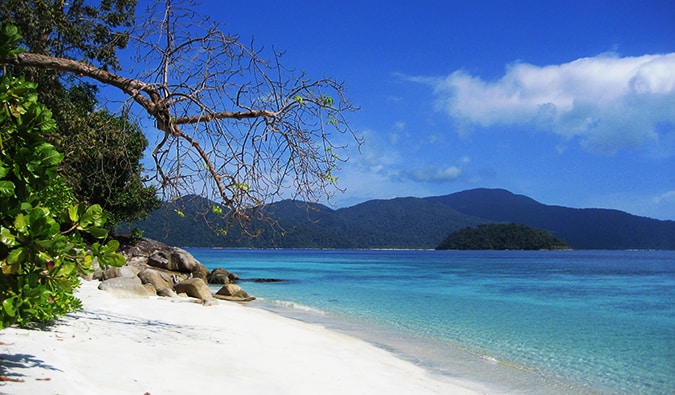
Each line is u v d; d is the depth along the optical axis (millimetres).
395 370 9312
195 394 5863
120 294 14797
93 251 4680
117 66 24672
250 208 8625
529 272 56188
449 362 10602
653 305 23641
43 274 4410
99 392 5266
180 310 13430
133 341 8453
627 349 12914
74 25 24453
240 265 65250
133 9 25250
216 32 8758
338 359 9578
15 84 4270
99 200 27406
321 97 8945
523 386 9008
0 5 21719
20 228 3887
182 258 31203
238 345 9523
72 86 26422
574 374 10180
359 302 22234
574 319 18484
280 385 6949
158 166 8633
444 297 25734
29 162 4109
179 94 8602
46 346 7039
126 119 8734
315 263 76062
